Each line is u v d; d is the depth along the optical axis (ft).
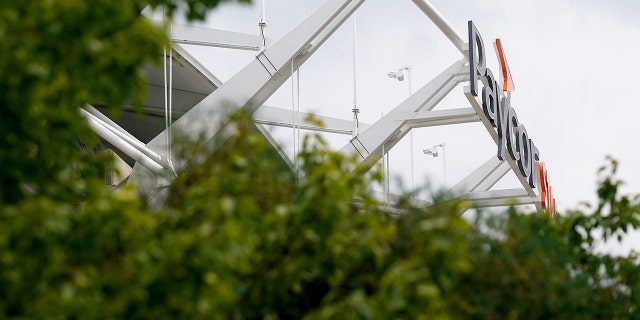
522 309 52.03
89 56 39.55
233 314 46.98
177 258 39.58
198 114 53.57
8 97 39.70
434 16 161.99
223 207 40.88
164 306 40.88
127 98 42.01
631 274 61.67
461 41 165.07
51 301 38.27
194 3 47.96
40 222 39.04
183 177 50.65
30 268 39.73
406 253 48.39
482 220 53.01
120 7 39.63
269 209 47.24
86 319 38.58
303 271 47.60
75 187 44.98
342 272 46.83
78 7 38.68
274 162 50.16
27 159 44.04
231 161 45.03
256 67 141.79
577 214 64.13
